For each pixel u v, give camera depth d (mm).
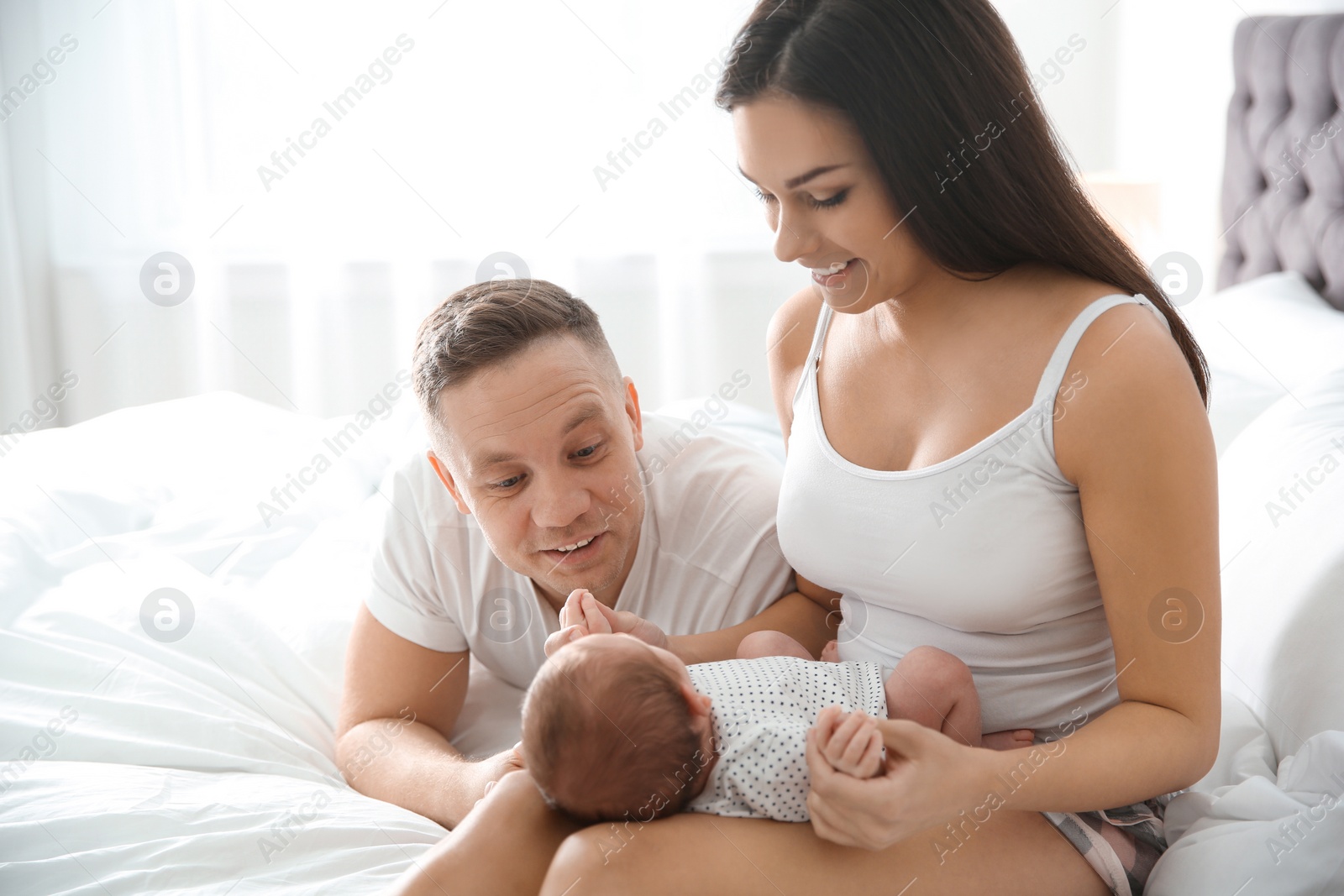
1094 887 967
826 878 892
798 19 942
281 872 1000
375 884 977
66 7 3133
